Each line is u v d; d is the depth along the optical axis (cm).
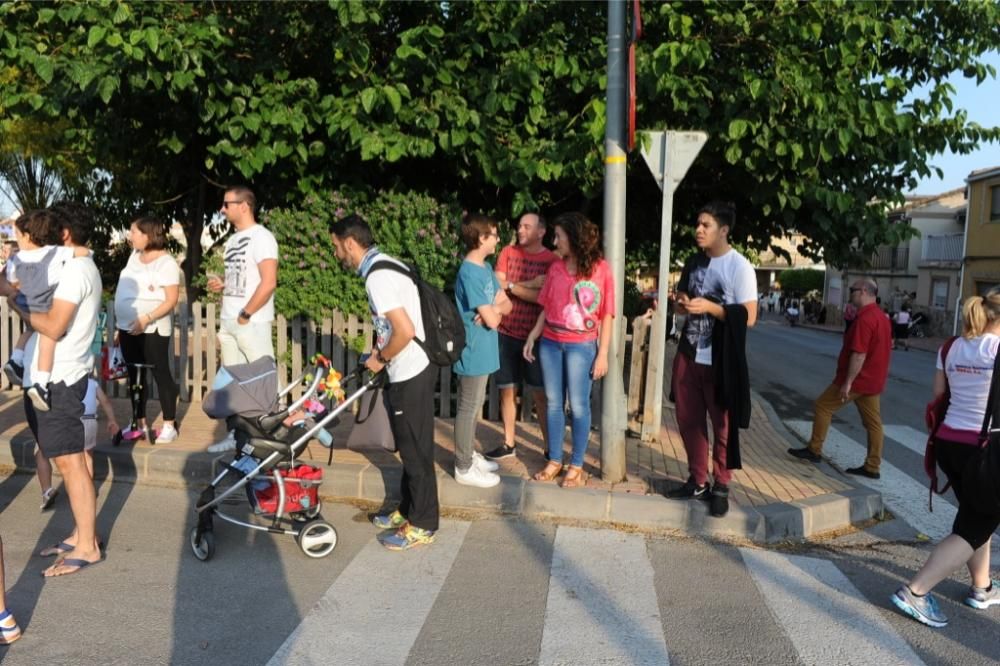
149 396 799
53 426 398
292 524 477
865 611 398
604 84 736
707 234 478
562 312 514
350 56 748
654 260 1239
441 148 794
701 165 867
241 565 427
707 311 470
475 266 507
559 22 800
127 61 671
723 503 495
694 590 415
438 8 804
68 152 1423
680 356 505
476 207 930
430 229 738
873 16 766
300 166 803
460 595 398
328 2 701
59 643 338
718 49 795
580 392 522
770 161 789
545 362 531
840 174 866
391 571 425
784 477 600
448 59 778
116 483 569
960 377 404
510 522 509
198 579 407
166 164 953
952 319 3359
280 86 753
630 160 829
